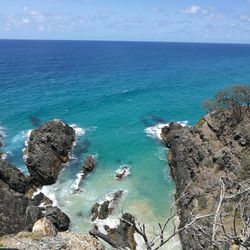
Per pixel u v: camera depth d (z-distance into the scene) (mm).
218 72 178500
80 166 60906
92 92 117438
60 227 44312
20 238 24578
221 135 55844
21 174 52906
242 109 64125
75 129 78500
